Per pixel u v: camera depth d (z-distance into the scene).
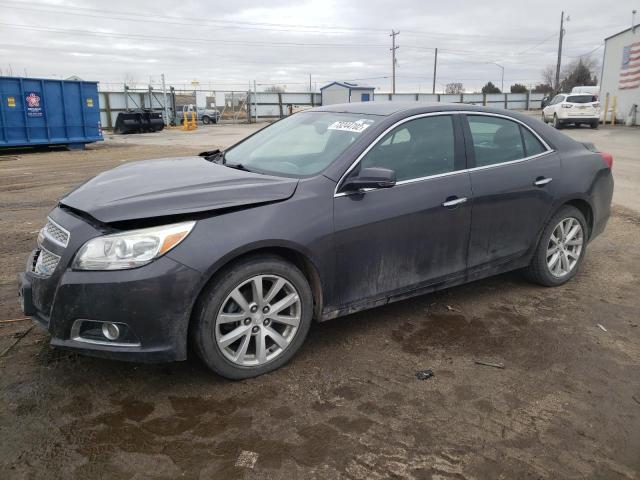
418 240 3.81
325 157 3.66
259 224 3.13
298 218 3.27
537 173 4.47
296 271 3.33
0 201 8.89
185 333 2.98
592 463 2.60
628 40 30.42
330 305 3.54
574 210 4.81
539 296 4.66
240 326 3.20
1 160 16.34
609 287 4.89
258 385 3.22
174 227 2.95
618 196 9.32
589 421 2.92
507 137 4.44
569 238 4.84
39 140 19.34
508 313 4.30
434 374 3.37
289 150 3.97
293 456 2.61
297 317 3.39
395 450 2.66
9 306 4.25
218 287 3.06
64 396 3.07
